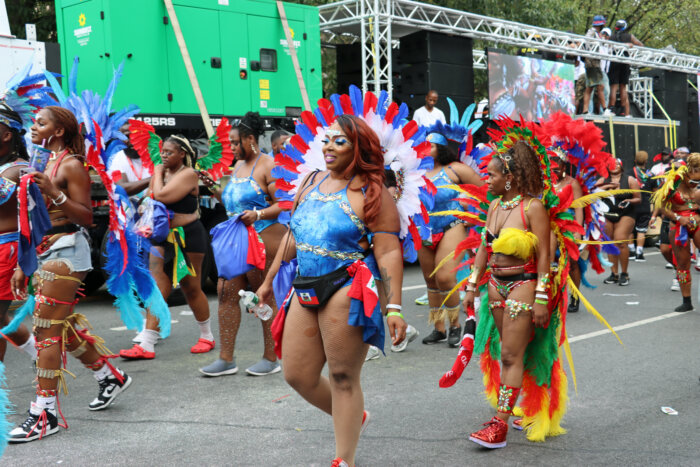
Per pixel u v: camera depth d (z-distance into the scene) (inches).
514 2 750.5
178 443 164.1
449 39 512.4
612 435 167.9
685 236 322.3
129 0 359.9
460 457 155.1
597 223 292.8
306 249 132.7
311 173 145.9
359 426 134.3
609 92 665.6
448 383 155.9
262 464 151.3
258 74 408.5
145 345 242.2
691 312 324.8
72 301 173.5
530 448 160.2
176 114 376.5
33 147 172.1
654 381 212.1
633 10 1179.9
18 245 160.4
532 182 164.1
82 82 370.6
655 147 682.2
